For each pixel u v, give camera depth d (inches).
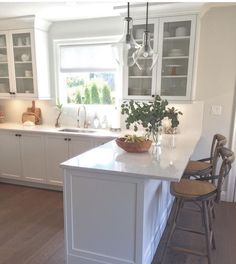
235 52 120.8
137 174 67.2
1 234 99.4
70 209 78.6
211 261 80.0
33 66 146.3
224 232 102.5
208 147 131.2
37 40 143.7
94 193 74.8
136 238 72.1
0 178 156.0
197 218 112.4
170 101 125.9
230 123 126.4
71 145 134.4
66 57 153.4
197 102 129.8
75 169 74.2
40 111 163.5
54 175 141.2
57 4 116.0
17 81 154.1
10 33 145.8
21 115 168.4
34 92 149.3
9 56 149.5
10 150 147.9
